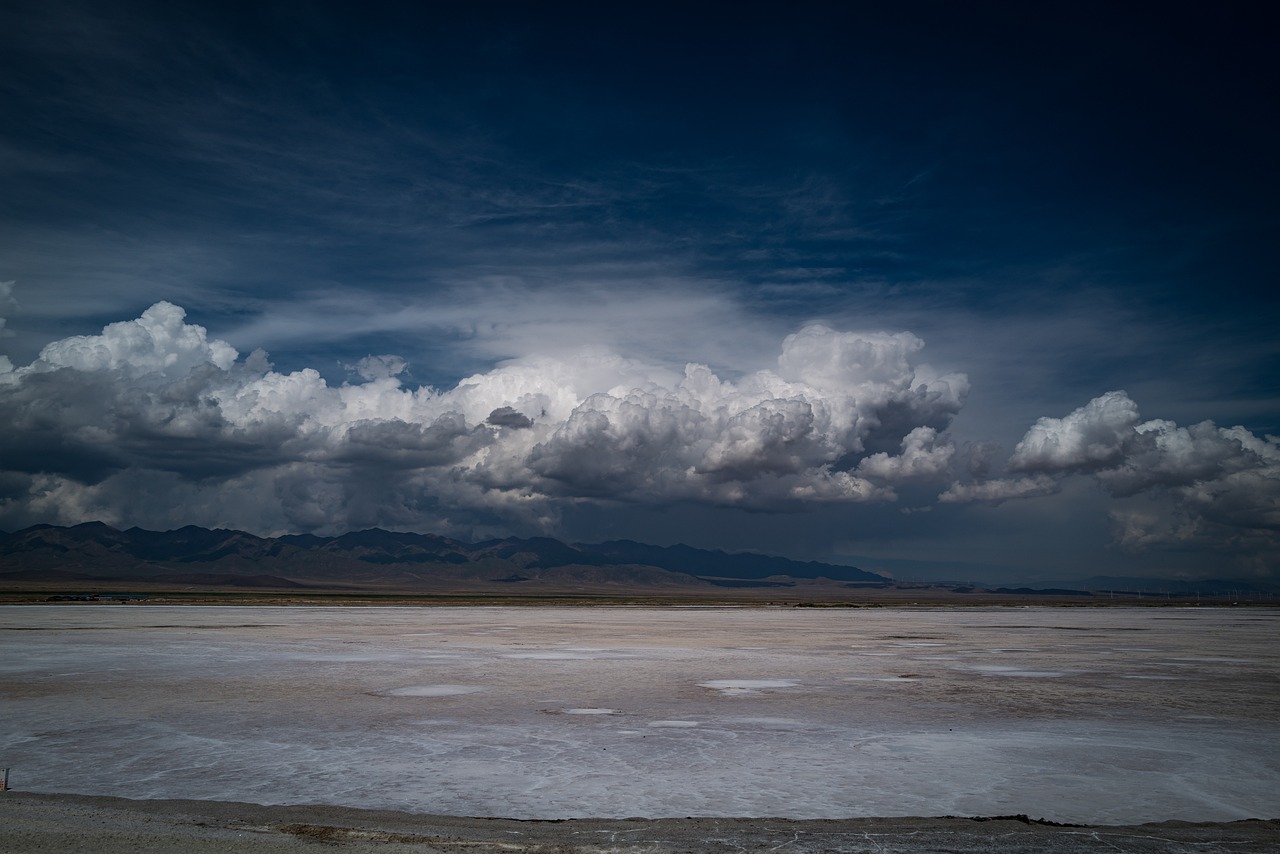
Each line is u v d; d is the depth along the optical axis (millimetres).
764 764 23328
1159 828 17312
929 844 15828
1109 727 29234
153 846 14875
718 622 107125
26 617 102375
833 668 47469
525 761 23484
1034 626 102312
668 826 17219
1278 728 29203
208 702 33594
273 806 18656
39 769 22250
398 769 22469
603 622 103750
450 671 44719
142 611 125562
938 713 31922
